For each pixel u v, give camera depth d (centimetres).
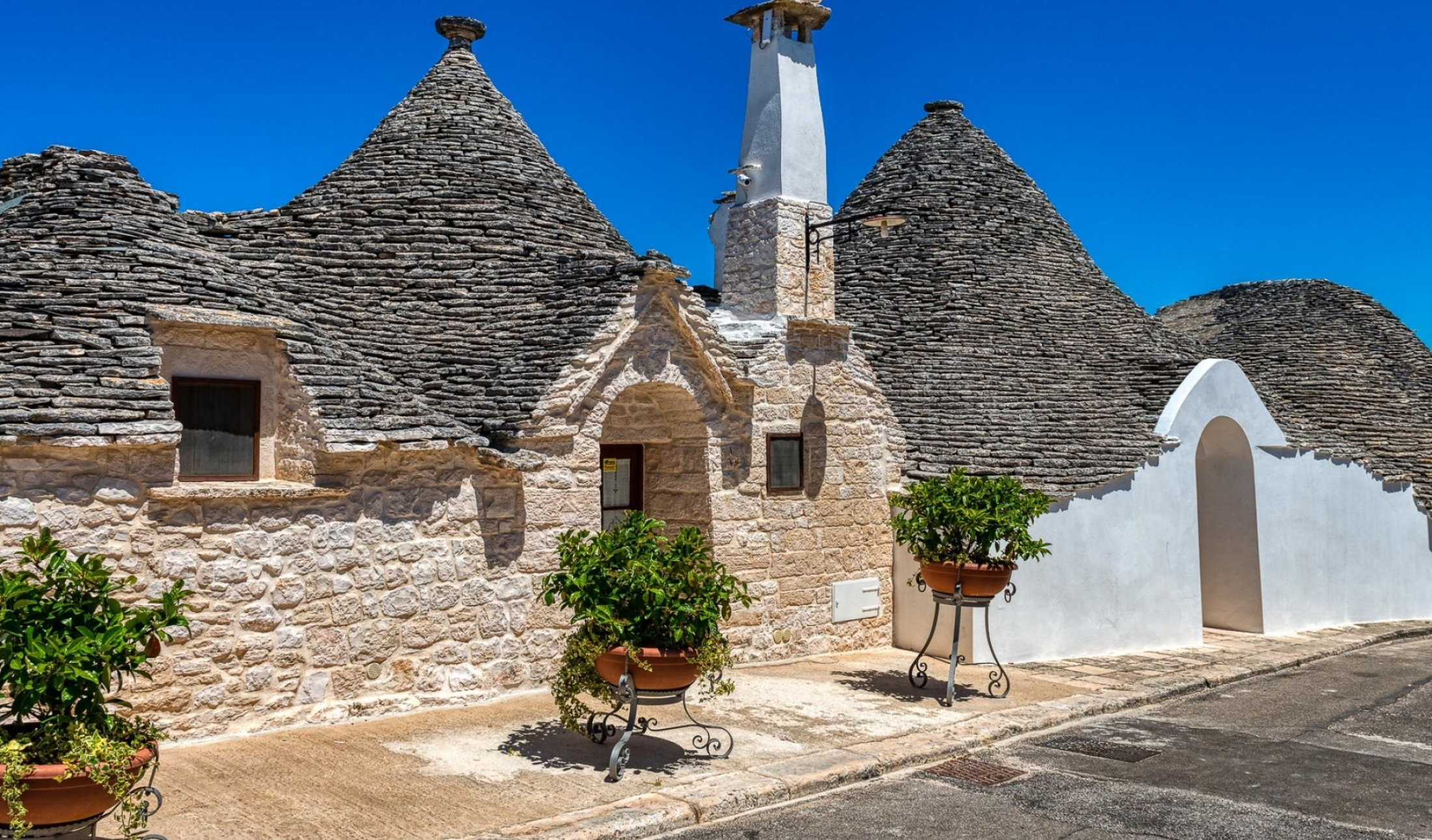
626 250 1512
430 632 1029
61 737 546
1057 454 1470
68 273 966
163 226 1099
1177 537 1536
